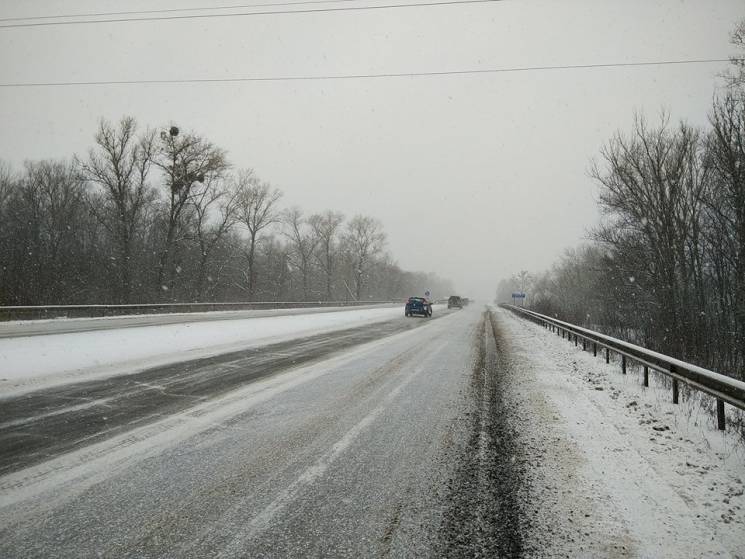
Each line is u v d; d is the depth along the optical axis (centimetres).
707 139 1648
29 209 3400
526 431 549
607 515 344
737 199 1522
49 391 721
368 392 753
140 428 538
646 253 2036
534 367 1041
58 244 3419
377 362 1074
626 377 901
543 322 2500
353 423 576
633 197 2019
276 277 5912
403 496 373
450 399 714
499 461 452
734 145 1523
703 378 581
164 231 3753
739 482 402
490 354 1270
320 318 2717
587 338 1295
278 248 6475
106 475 403
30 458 439
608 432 543
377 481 402
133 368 932
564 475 418
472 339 1700
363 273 8206
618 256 2216
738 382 501
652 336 1902
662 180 1886
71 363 962
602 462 449
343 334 1783
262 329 1877
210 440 502
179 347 1263
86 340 1326
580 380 879
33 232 3356
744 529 325
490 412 637
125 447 474
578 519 338
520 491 385
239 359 1070
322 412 625
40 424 548
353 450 479
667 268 1858
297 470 423
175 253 3706
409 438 521
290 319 2538
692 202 1842
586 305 3822
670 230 1852
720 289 1784
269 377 859
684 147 1819
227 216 4094
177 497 364
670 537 314
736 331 1672
